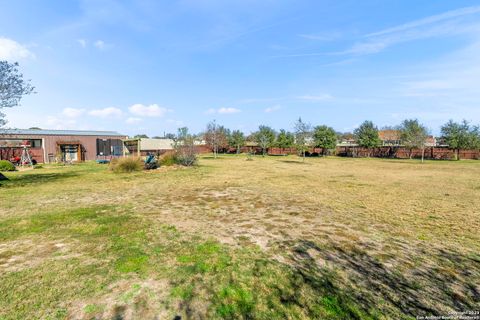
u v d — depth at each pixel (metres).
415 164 23.78
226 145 45.09
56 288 3.02
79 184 11.12
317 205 7.33
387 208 7.03
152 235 4.79
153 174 14.84
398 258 3.93
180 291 2.97
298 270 3.51
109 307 2.68
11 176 13.96
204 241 4.52
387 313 2.64
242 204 7.41
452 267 3.66
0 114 11.89
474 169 18.86
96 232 4.93
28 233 4.87
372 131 35.75
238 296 2.90
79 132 30.89
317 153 39.09
